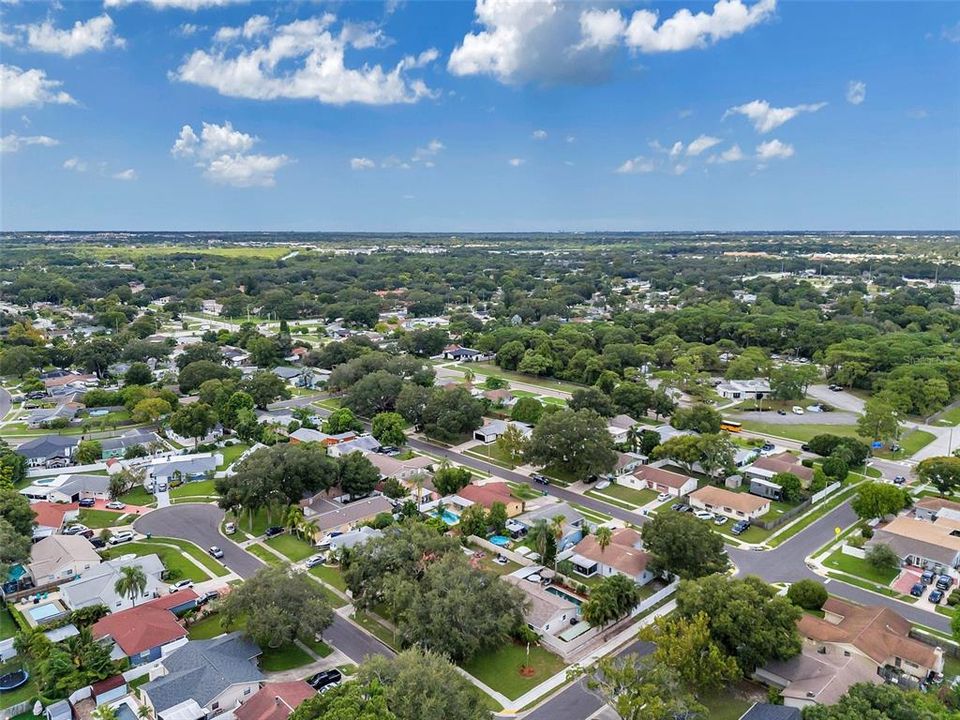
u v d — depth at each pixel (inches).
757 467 5251.0
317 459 4586.6
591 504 4805.6
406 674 2354.8
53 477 5157.5
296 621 2935.5
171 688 2581.2
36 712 2613.2
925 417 6875.0
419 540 3444.9
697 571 3580.2
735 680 2807.6
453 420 6087.6
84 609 3223.4
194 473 5305.1
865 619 3058.6
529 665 2938.0
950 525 4210.1
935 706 2363.4
